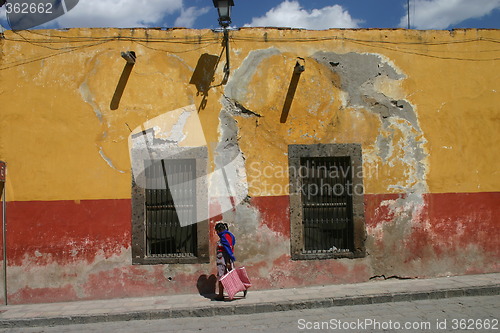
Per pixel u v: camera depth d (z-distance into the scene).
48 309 6.97
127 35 7.80
